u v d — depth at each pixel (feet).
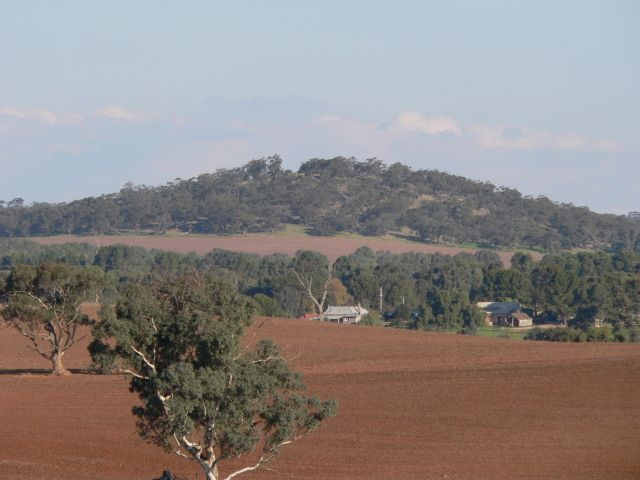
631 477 258.37
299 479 258.57
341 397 402.52
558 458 284.82
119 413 366.02
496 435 322.14
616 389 402.31
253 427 201.05
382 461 283.18
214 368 200.75
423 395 404.16
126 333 202.80
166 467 275.18
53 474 263.70
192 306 209.15
